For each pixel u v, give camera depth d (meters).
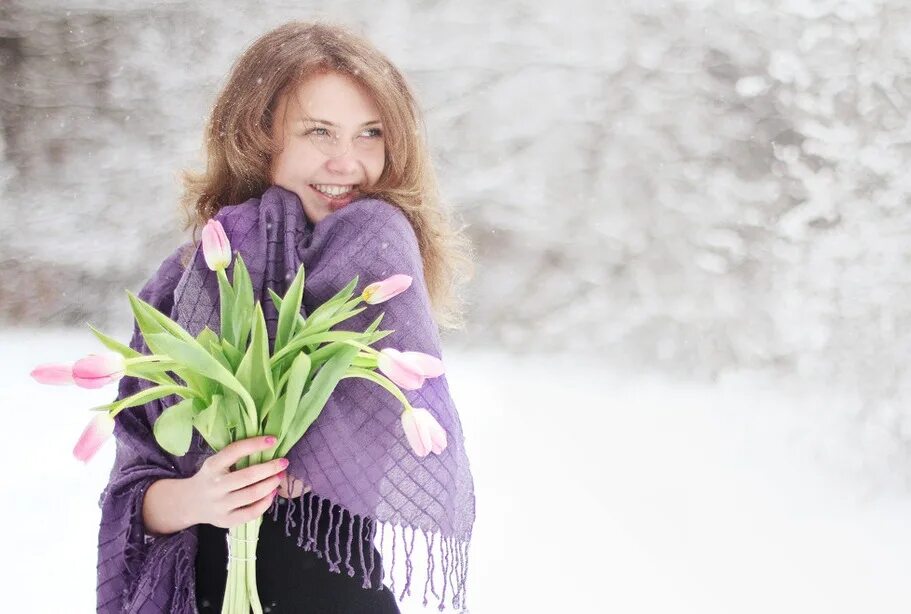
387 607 1.81
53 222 12.34
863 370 6.70
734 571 4.61
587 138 11.78
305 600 1.74
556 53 11.80
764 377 9.13
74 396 7.78
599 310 11.39
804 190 9.79
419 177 2.06
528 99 11.87
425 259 2.15
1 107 12.38
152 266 12.49
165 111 12.36
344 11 12.19
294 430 1.54
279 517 1.76
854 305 6.80
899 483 6.39
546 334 11.60
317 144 1.95
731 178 10.28
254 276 1.81
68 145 12.42
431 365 1.50
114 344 1.49
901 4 7.19
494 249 12.09
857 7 7.20
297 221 1.89
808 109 7.38
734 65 11.07
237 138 2.01
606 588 4.29
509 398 8.84
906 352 6.65
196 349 1.42
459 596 1.68
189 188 2.20
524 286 11.93
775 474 6.46
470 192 12.04
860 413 6.62
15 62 12.40
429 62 12.07
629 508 5.55
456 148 12.12
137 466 1.78
